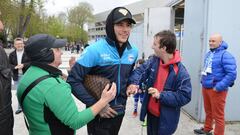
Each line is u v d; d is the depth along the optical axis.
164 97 3.11
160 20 8.98
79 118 2.09
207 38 5.87
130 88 2.92
